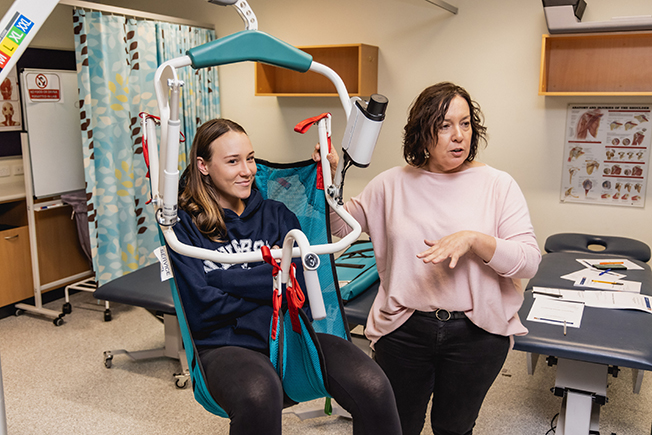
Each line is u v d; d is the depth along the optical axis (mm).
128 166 3748
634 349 1957
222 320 1461
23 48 1329
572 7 3201
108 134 3613
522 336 2068
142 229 3926
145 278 2980
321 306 1070
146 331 3660
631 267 2906
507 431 2490
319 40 4297
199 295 1411
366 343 2629
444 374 1764
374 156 4246
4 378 3025
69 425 2576
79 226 4066
